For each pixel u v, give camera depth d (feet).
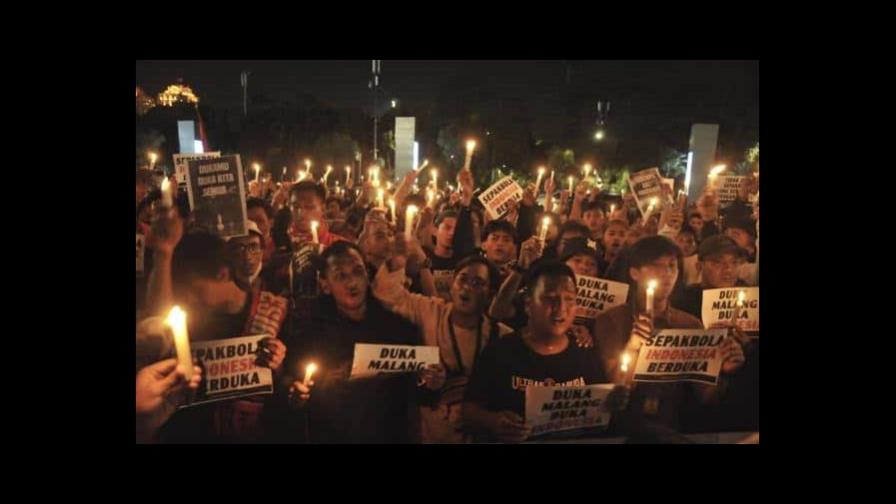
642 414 11.52
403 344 10.97
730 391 11.68
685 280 11.72
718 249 11.64
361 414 10.91
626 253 11.45
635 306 11.43
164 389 10.34
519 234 13.51
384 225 11.13
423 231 12.41
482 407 11.15
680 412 11.62
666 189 14.01
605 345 11.40
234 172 10.61
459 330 11.07
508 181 14.39
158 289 10.48
